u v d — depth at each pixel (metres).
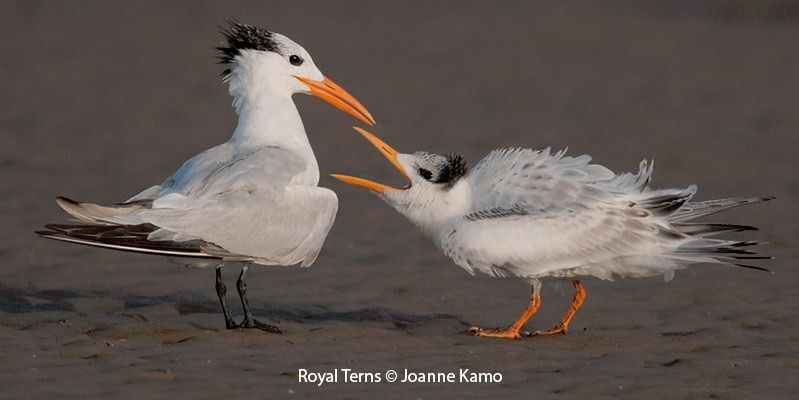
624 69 33.41
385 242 16.55
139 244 11.09
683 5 45.00
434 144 23.47
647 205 12.11
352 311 13.12
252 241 11.79
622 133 25.02
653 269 12.03
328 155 22.41
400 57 34.78
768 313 13.00
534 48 36.84
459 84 30.91
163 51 35.38
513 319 12.97
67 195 18.58
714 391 9.95
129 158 21.69
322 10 44.34
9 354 10.41
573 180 12.30
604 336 12.05
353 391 9.70
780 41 38.06
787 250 16.20
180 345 11.02
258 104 12.84
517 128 25.38
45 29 38.75
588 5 46.00
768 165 22.11
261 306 13.18
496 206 12.38
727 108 28.02
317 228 12.39
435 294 14.00
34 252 15.14
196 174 12.03
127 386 9.55
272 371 10.20
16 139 23.00
